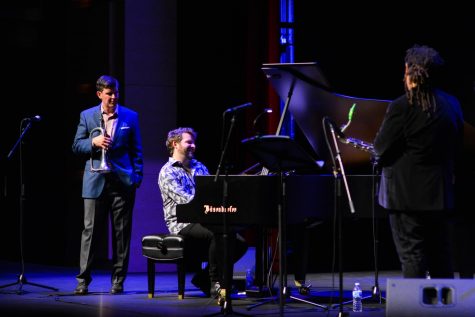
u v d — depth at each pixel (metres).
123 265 8.16
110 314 6.66
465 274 6.64
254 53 10.55
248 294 7.94
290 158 6.15
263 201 6.49
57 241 11.48
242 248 7.64
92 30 10.85
